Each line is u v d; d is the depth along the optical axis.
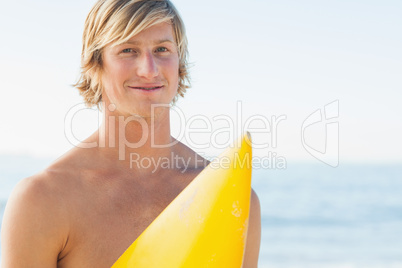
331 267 24.11
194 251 2.51
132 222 2.77
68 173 2.76
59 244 2.62
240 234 2.54
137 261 2.58
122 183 2.84
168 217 2.66
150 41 2.74
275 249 27.11
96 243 2.67
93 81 2.96
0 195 42.38
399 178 54.69
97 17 2.82
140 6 2.72
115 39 2.72
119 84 2.76
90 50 2.87
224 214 2.54
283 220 34.12
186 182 3.03
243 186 2.58
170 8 2.88
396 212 36.03
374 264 24.48
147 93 2.76
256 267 3.17
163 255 2.56
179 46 3.02
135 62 2.75
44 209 2.59
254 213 3.13
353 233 30.33
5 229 2.61
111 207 2.76
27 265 2.53
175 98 3.46
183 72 3.24
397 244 27.77
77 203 2.68
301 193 45.06
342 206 38.66
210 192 2.60
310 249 26.98
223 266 2.50
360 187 48.47
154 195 2.90
